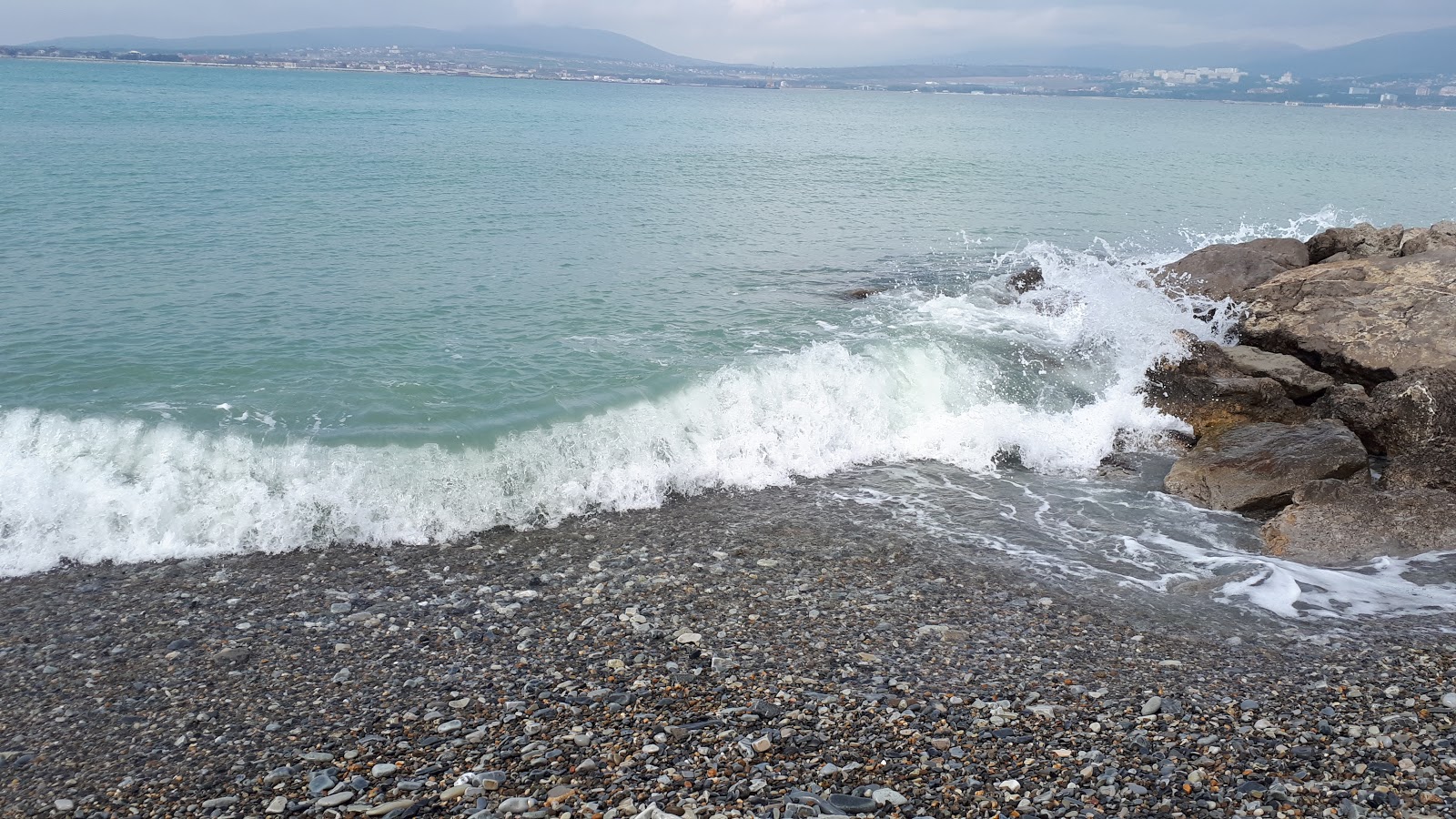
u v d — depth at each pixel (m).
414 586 9.26
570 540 10.40
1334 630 8.55
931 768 6.33
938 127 90.25
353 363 14.48
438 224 25.33
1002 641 8.27
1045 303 18.64
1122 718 6.98
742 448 12.74
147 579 9.26
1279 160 60.91
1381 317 15.27
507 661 7.88
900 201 34.84
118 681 7.54
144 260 19.64
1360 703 7.21
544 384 13.90
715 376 13.88
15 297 16.61
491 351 15.29
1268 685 7.50
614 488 11.58
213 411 12.35
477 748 6.65
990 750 6.55
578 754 6.55
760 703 7.18
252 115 58.19
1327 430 12.20
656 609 8.83
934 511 11.45
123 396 12.70
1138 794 6.02
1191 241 29.66
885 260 24.02
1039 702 7.23
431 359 14.78
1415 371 13.17
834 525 10.94
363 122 57.78
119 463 10.74
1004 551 10.30
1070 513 11.45
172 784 6.30
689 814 5.82
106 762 6.55
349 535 10.27
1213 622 8.70
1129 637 8.38
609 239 24.69
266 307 17.05
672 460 12.24
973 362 15.24
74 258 19.47
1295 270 18.30
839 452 13.06
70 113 50.69
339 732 6.88
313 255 21.03
